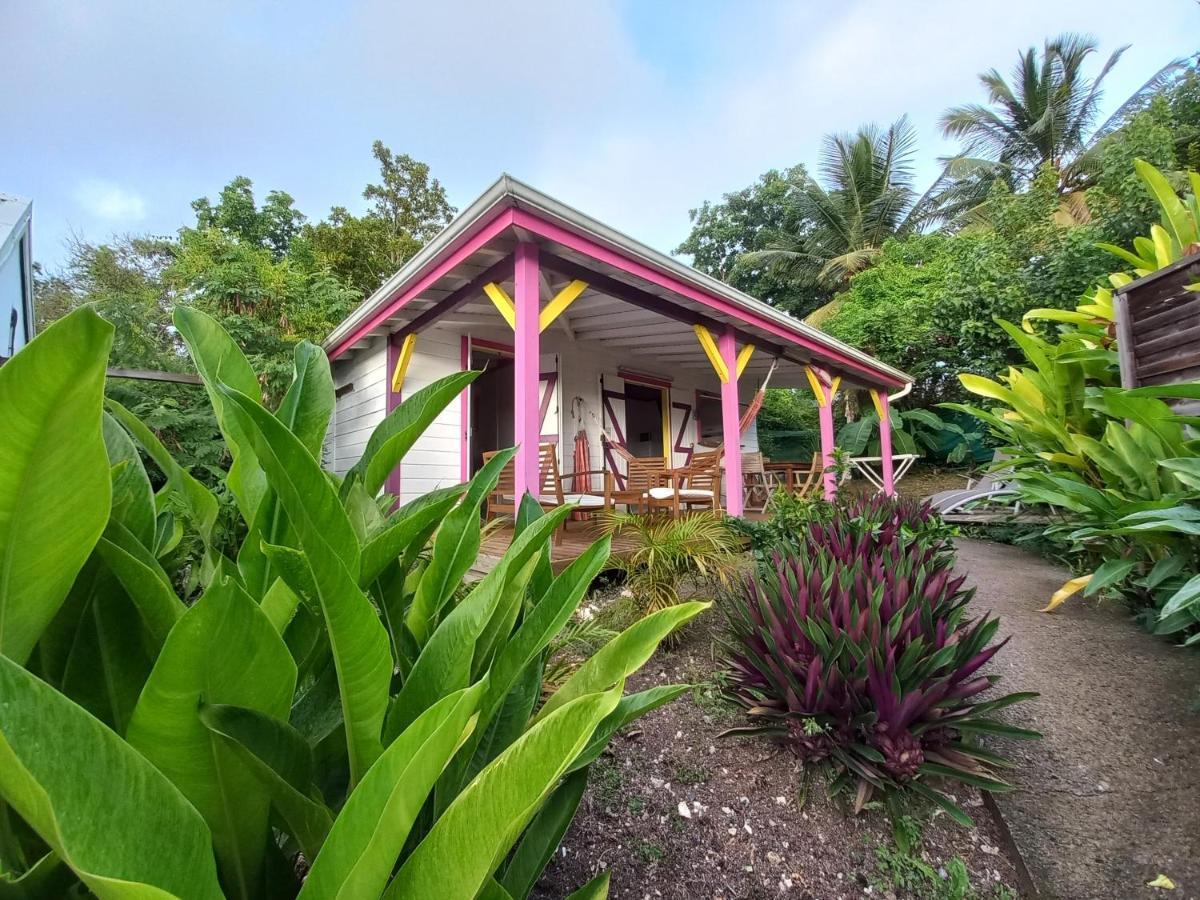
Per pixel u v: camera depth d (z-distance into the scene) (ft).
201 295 24.64
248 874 2.19
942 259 34.99
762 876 4.51
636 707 3.03
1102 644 8.44
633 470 16.48
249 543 3.03
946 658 5.46
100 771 1.42
